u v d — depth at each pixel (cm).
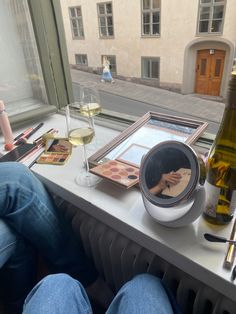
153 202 54
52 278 57
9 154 87
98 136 94
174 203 50
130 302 49
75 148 88
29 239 75
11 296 81
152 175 55
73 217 83
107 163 72
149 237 54
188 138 73
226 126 51
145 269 66
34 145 91
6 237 68
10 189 68
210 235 50
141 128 84
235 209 52
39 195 73
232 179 49
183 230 54
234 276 44
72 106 102
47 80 111
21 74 111
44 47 105
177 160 52
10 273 75
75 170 78
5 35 102
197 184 47
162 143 55
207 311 60
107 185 70
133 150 76
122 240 69
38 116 109
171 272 60
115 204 63
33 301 52
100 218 65
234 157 50
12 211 69
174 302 51
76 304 53
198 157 50
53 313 49
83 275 86
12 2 98
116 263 73
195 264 48
